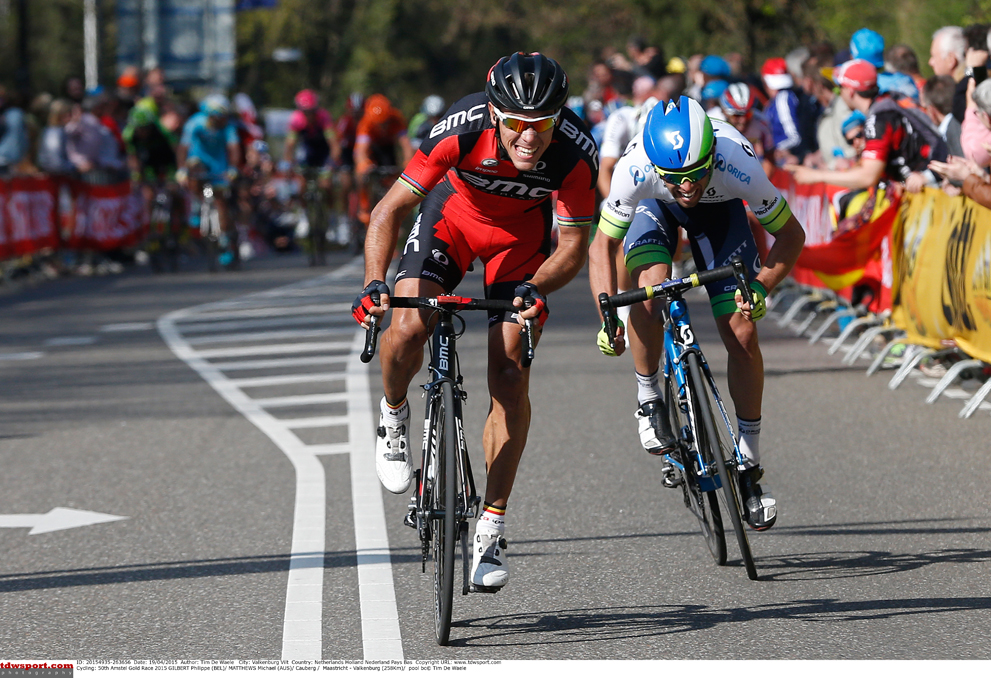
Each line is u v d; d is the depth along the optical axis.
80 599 11.21
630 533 12.94
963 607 10.53
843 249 23.92
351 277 39.25
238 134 43.00
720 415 12.18
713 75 27.66
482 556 10.63
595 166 11.10
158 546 12.80
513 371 10.81
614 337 11.75
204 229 42.00
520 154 10.23
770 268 12.23
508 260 11.81
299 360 24.22
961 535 12.65
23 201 39.28
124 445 17.45
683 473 12.52
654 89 26.34
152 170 45.50
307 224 44.06
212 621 10.55
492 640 10.00
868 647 9.66
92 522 13.76
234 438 17.75
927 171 21.88
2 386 22.20
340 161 47.00
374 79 137.38
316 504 14.25
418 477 10.82
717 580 11.43
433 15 140.38
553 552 12.36
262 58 125.00
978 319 18.62
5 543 13.08
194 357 24.89
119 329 29.06
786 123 33.84
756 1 61.56
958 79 23.19
